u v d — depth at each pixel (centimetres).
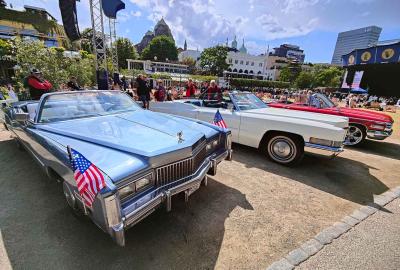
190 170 230
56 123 276
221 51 6888
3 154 411
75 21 1009
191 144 225
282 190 324
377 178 384
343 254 205
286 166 418
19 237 210
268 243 216
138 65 5984
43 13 3625
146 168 189
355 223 251
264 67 8950
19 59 965
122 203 174
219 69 6938
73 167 176
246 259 195
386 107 1825
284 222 249
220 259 194
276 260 195
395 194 325
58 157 210
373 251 210
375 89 3148
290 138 403
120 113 327
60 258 188
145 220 243
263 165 418
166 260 191
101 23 1134
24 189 294
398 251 211
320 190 329
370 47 2719
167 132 253
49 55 1030
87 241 208
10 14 3194
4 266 179
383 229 243
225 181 346
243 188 325
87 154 197
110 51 1883
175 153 209
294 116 431
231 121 461
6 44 1723
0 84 1619
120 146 206
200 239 217
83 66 1414
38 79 545
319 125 372
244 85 5531
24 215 242
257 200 293
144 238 216
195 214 257
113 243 207
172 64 6719
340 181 364
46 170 253
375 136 571
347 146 615
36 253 193
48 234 215
